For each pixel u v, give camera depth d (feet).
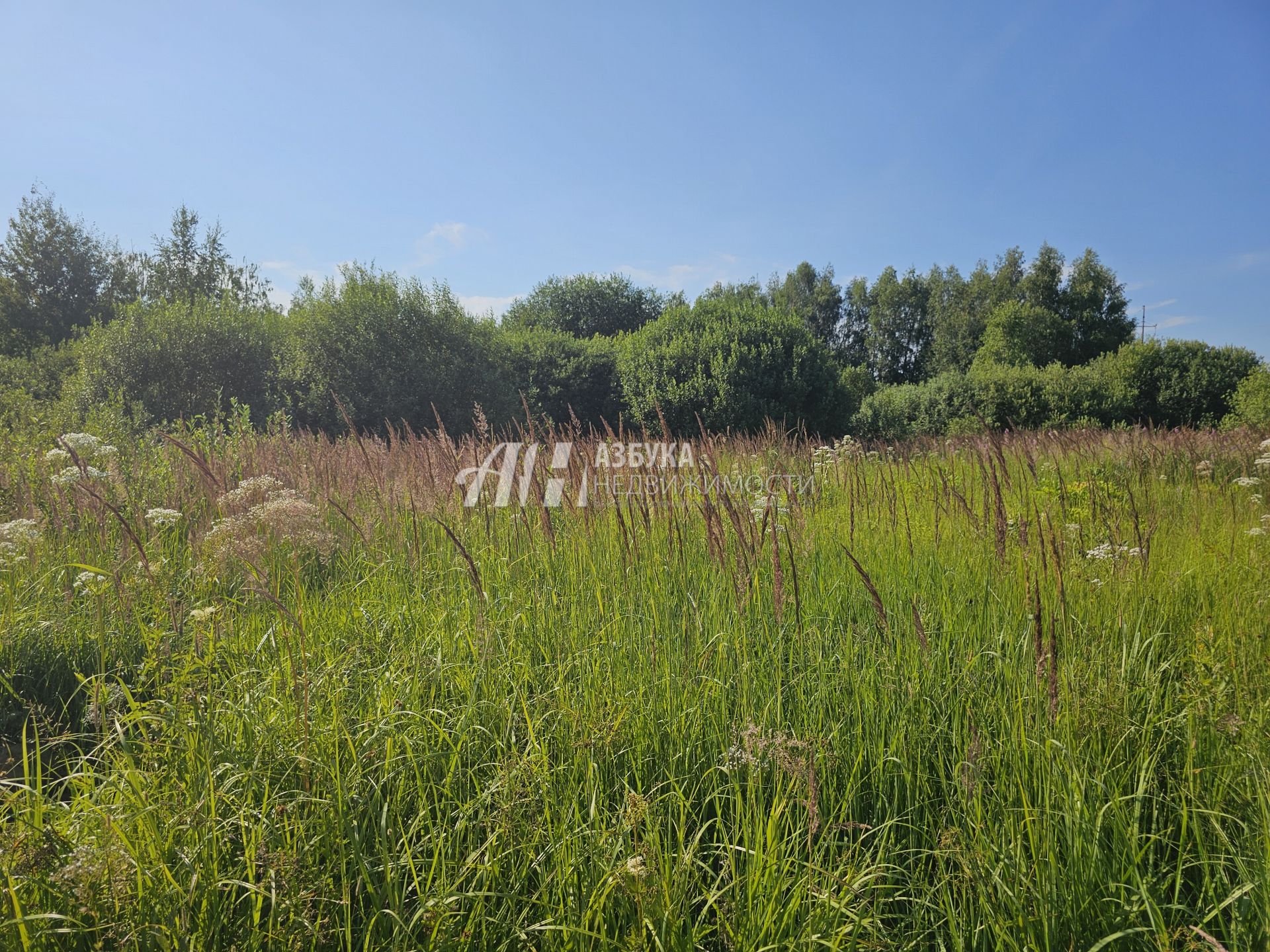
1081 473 23.65
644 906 5.66
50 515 16.40
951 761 7.97
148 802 6.54
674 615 11.60
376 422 56.29
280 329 60.18
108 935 5.32
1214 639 9.86
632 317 132.16
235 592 12.40
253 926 5.62
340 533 15.35
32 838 5.74
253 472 20.24
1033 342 144.15
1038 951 5.65
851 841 6.96
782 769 7.20
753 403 62.44
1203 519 18.42
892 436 59.62
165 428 40.14
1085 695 8.32
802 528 14.25
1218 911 5.77
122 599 11.69
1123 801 7.16
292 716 8.29
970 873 6.07
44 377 74.64
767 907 5.81
